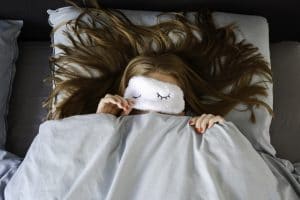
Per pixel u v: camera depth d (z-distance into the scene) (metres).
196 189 1.04
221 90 1.37
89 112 1.33
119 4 1.45
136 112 1.24
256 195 1.07
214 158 1.09
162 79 1.27
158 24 1.39
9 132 1.39
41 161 1.09
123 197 1.03
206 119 1.16
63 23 1.38
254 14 1.53
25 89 1.45
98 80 1.35
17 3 1.44
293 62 1.53
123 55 1.37
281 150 1.42
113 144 1.09
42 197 1.04
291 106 1.47
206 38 1.40
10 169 1.23
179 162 1.07
